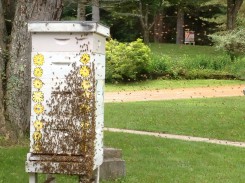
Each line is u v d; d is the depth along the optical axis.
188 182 8.55
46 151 5.68
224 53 35.28
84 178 5.68
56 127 5.66
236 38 33.38
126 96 23.67
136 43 28.88
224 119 16.44
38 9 10.96
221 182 8.71
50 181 6.80
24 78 11.16
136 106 19.53
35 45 5.67
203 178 8.90
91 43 5.59
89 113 5.62
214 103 20.41
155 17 43.31
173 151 11.48
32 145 5.69
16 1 12.02
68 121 5.65
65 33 5.61
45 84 5.67
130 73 28.59
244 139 13.77
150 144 12.29
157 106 19.53
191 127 15.24
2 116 10.92
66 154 5.66
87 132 5.62
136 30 46.16
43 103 5.68
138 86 27.50
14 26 11.17
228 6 39.12
